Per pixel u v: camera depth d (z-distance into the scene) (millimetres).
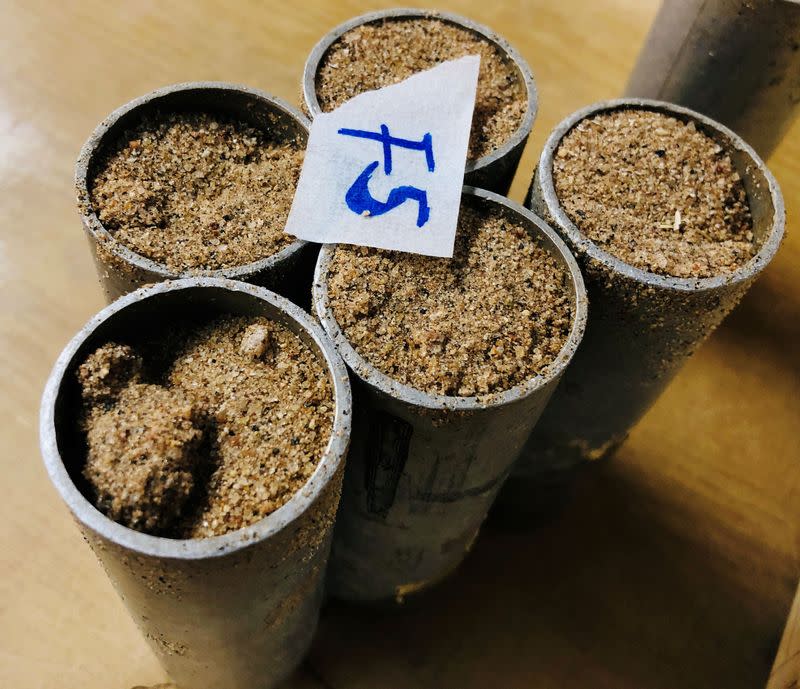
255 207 139
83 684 171
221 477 115
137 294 119
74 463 110
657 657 192
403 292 132
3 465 192
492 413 122
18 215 225
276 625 139
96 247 129
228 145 147
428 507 146
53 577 181
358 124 142
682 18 177
